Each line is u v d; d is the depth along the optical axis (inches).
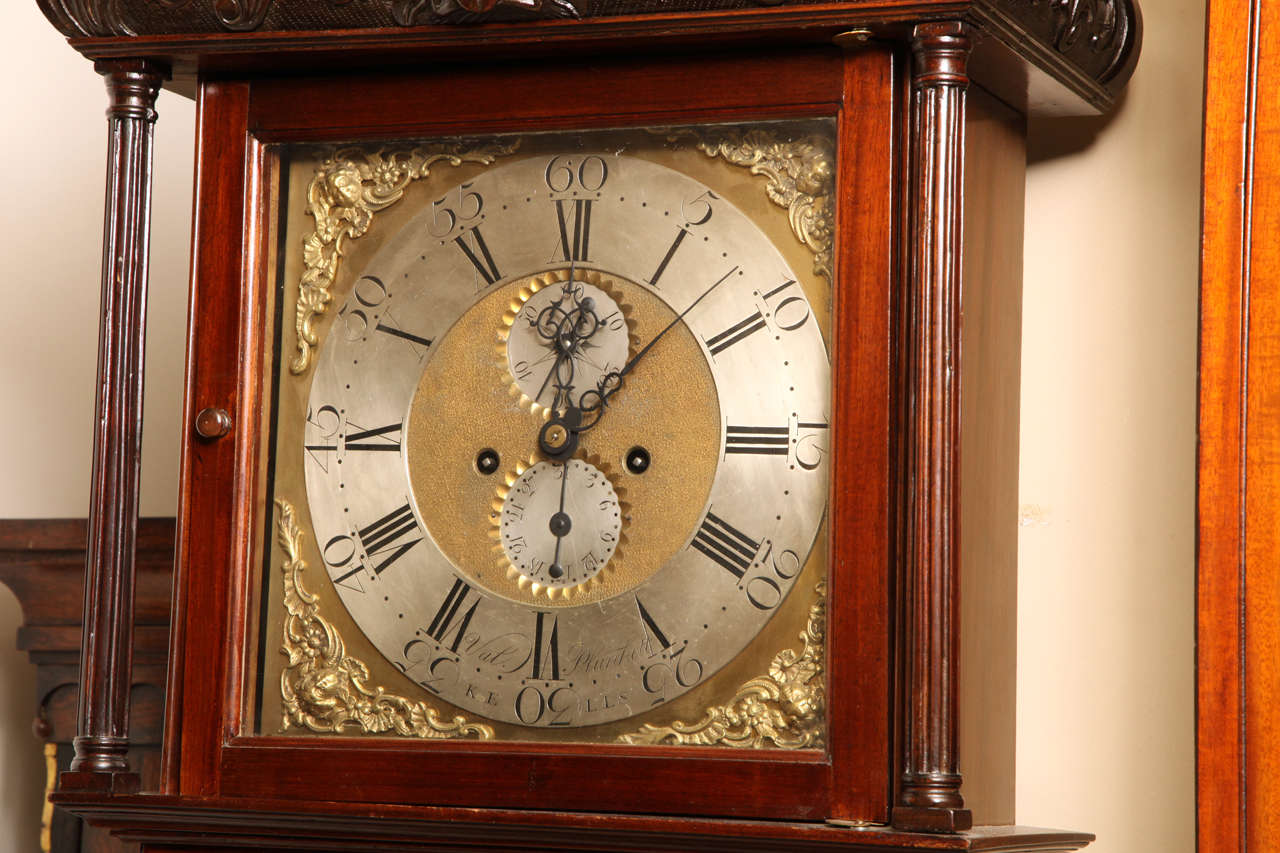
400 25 61.8
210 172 65.7
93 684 63.2
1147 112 72.0
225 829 62.2
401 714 62.4
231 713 63.4
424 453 63.7
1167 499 70.3
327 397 64.7
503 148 64.2
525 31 60.9
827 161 60.5
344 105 64.9
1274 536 60.3
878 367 58.6
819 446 59.7
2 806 87.6
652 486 61.5
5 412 89.9
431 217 64.6
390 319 64.6
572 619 61.4
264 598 64.1
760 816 58.0
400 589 63.1
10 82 91.9
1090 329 71.9
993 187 67.1
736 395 60.9
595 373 62.6
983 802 64.7
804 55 60.4
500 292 63.8
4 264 90.8
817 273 60.3
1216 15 62.2
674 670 60.2
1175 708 69.4
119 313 64.6
